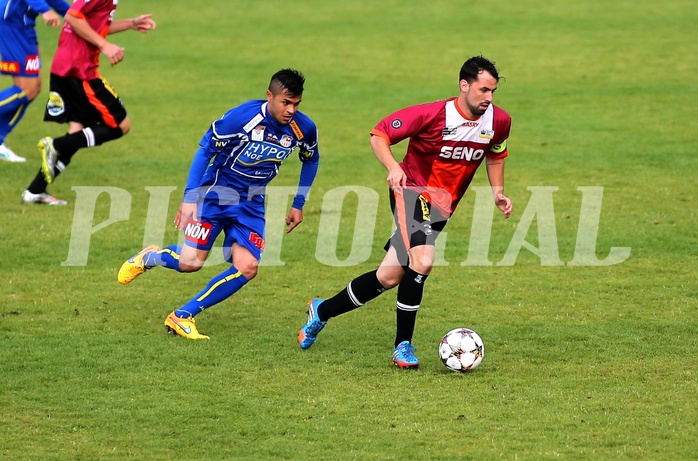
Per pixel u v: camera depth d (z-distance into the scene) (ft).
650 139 166.81
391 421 69.05
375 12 304.91
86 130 127.85
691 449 64.03
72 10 123.13
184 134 171.42
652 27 273.54
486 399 72.95
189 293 99.91
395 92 203.00
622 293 99.45
